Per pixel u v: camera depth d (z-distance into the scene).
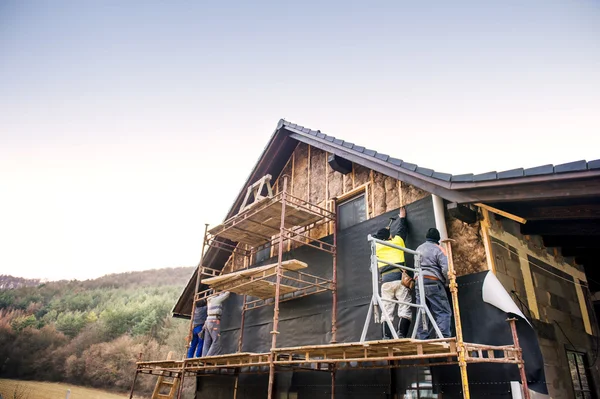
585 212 5.01
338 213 8.55
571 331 6.61
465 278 5.51
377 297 4.80
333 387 6.54
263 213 8.42
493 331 5.00
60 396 24.39
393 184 7.31
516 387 4.58
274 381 8.18
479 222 5.64
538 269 6.48
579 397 6.06
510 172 4.71
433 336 5.38
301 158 10.43
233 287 8.52
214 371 9.94
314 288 8.02
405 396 5.65
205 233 9.85
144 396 25.50
